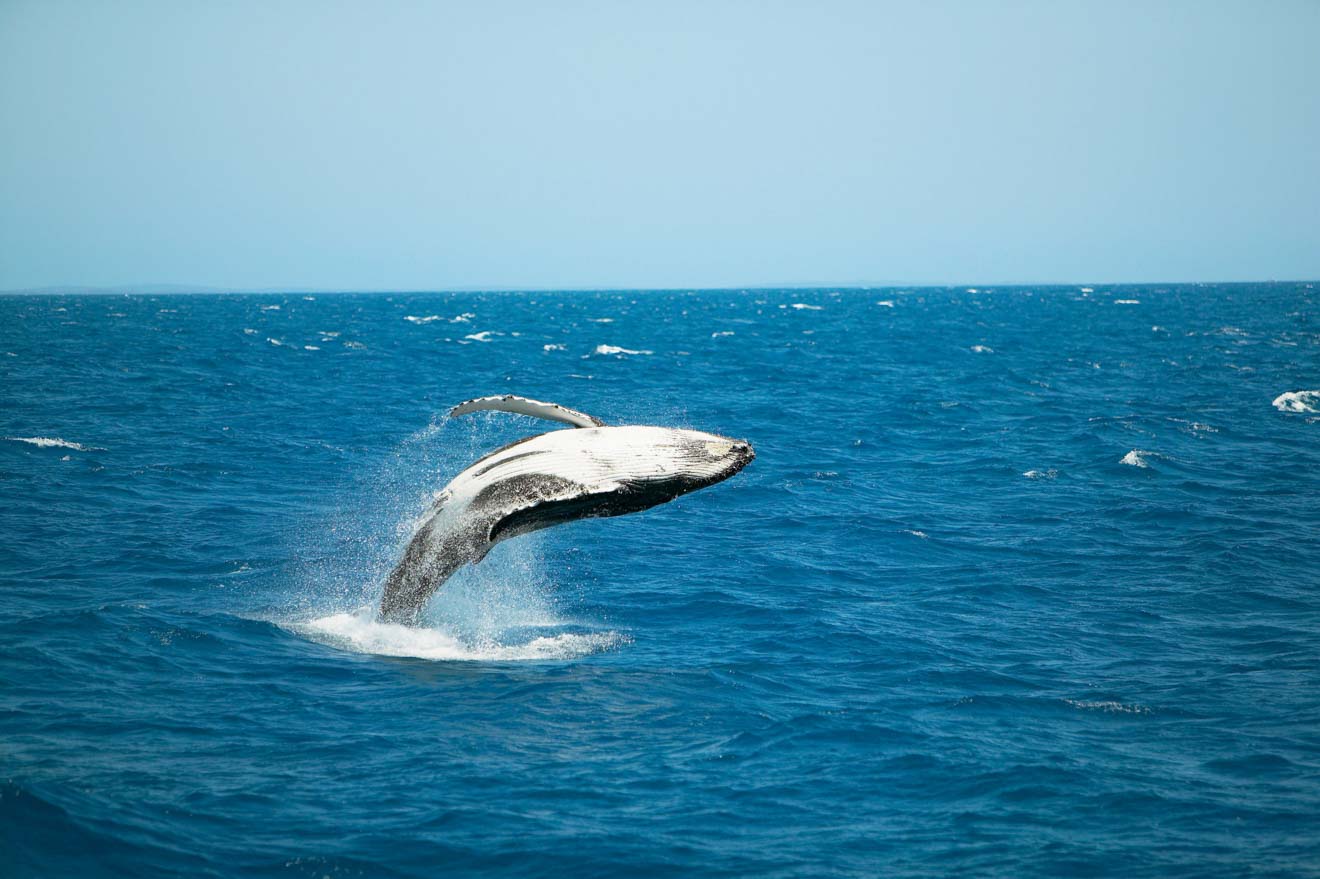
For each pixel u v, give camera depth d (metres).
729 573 81.56
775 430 161.75
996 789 44.53
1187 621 69.88
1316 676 58.69
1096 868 38.22
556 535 93.38
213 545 85.56
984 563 85.19
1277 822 41.50
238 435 144.12
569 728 50.12
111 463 119.19
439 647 61.75
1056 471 125.25
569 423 51.41
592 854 38.88
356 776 44.44
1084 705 54.31
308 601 70.94
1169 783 45.06
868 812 42.56
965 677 58.47
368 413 171.25
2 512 93.69
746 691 55.50
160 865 37.06
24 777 42.12
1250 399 193.62
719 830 40.91
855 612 71.44
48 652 57.31
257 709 51.19
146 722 49.03
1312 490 113.31
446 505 54.03
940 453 140.12
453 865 38.06
